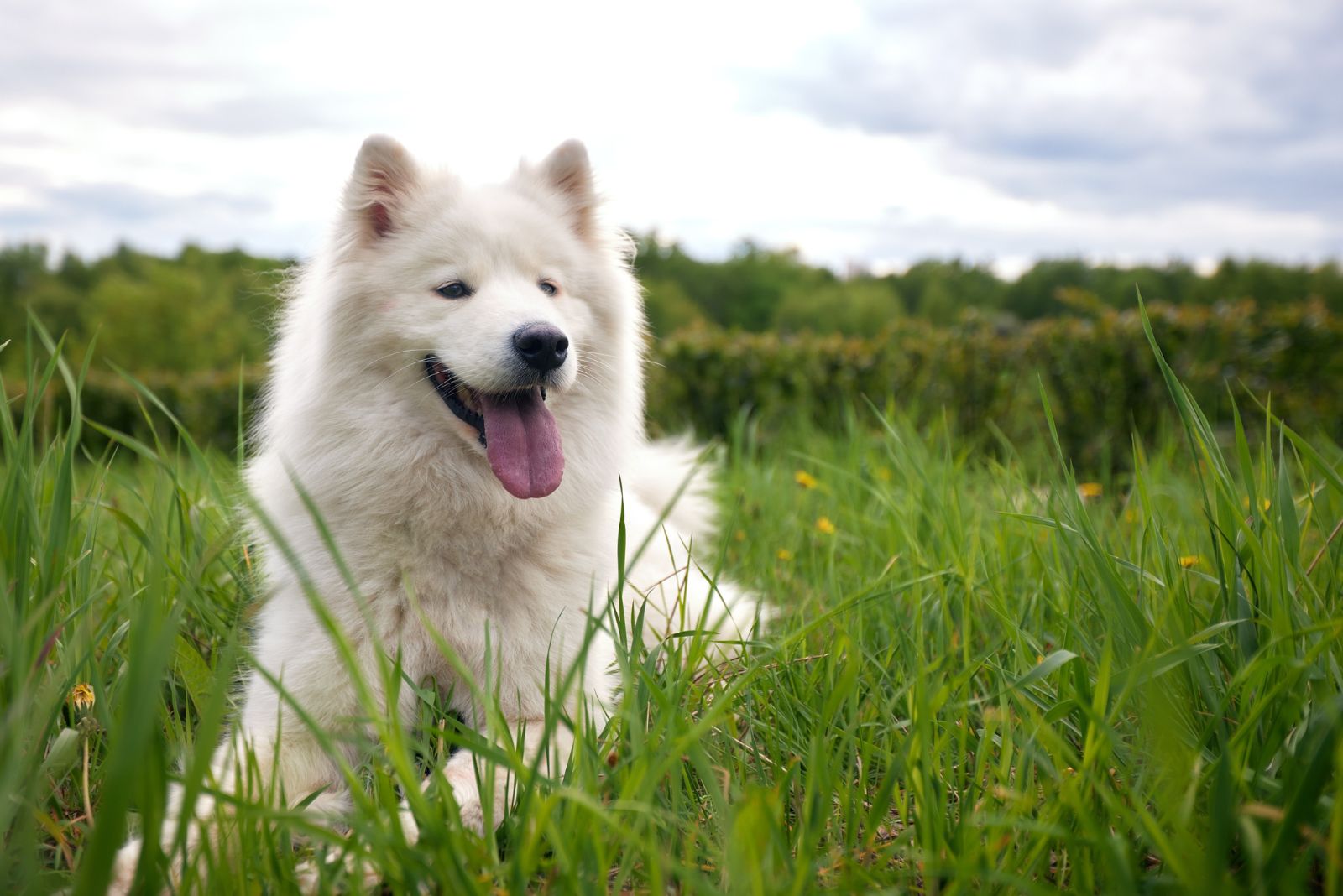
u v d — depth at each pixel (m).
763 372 9.66
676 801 2.13
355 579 2.82
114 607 2.84
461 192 3.39
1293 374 7.95
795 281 75.44
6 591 2.18
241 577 3.47
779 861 1.89
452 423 3.00
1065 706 2.19
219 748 2.61
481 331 2.99
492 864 1.81
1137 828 1.94
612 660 3.27
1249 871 1.68
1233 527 2.51
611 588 3.18
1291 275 43.00
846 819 2.12
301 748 2.66
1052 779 2.14
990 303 68.06
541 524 3.04
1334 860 1.54
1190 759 1.87
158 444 3.59
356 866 1.76
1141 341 7.89
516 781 2.18
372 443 2.92
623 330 3.54
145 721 1.46
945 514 3.47
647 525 4.19
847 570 4.34
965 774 2.33
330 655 2.71
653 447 5.22
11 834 2.10
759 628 3.64
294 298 3.53
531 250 3.34
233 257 71.81
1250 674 2.07
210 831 2.07
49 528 2.50
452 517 2.94
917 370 9.12
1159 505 4.09
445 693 2.94
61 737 2.18
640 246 4.09
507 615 2.94
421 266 3.19
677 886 1.99
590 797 1.91
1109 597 2.44
